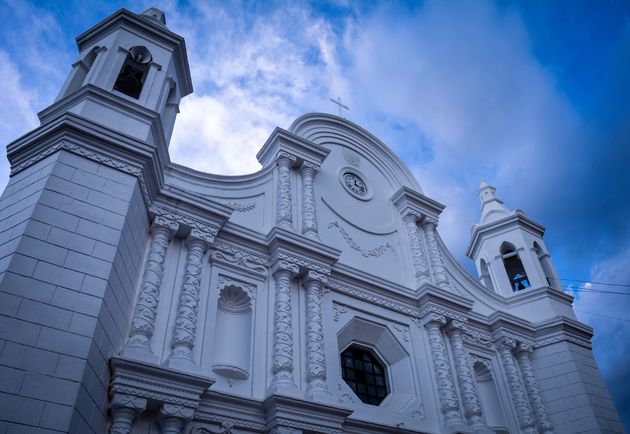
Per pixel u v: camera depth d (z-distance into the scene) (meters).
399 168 18.05
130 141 9.74
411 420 12.06
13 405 6.25
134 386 8.21
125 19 12.48
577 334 16.78
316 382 10.71
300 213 13.91
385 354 13.52
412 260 15.51
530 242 19.16
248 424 9.55
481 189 21.69
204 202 11.30
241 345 10.81
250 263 11.86
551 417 15.23
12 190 8.87
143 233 10.26
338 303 12.92
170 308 10.05
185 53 13.52
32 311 7.03
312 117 16.62
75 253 7.95
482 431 12.57
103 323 7.84
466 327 15.10
